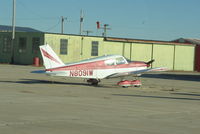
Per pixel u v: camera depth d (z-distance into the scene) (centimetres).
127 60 2500
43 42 5538
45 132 971
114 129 1042
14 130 977
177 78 3906
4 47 6044
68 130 1005
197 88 2695
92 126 1070
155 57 6488
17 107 1370
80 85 2445
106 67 2406
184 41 7912
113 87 2422
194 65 6969
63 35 5703
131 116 1273
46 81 2645
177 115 1338
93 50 6012
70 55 5797
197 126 1137
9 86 2161
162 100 1789
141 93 2106
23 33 5791
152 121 1192
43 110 1322
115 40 6119
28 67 4759
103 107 1453
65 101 1591
